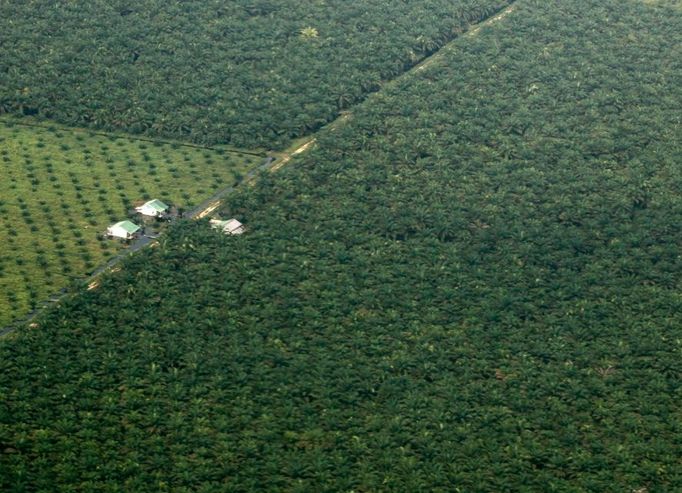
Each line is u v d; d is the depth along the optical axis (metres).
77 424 182.25
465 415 187.75
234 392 190.12
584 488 176.25
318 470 176.00
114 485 171.12
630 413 190.75
